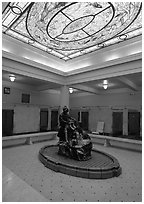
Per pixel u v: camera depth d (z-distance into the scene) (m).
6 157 4.76
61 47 6.09
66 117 4.82
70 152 4.28
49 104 11.92
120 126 9.88
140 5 3.68
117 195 2.60
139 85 9.18
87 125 11.73
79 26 4.60
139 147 6.28
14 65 5.62
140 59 4.98
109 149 6.40
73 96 13.61
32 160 4.49
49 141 7.82
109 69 5.95
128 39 5.30
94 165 3.70
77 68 7.43
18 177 3.23
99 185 2.96
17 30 4.89
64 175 3.42
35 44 5.91
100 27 4.64
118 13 4.01
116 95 10.55
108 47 5.95
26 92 10.27
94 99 11.92
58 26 4.60
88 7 3.81
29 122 9.15
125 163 4.45
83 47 6.06
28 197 2.44
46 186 2.86
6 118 8.17
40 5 3.72
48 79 7.12
